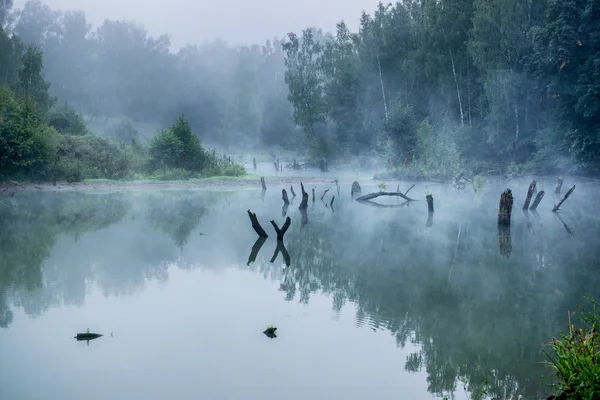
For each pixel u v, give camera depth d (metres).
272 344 9.64
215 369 8.52
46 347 9.39
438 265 16.31
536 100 50.88
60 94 135.38
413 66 63.84
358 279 14.54
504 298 12.57
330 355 9.13
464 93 59.31
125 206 31.16
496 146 53.84
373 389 7.85
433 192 41.88
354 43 75.50
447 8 60.66
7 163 40.00
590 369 6.02
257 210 30.23
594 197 36.59
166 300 12.30
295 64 73.50
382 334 10.14
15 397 7.47
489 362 8.79
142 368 8.52
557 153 46.78
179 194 38.97
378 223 25.69
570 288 13.42
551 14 44.75
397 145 57.97
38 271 15.02
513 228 23.75
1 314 11.19
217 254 17.84
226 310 11.60
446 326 10.59
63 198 34.69
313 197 33.75
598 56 42.09
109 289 13.23
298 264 16.44
